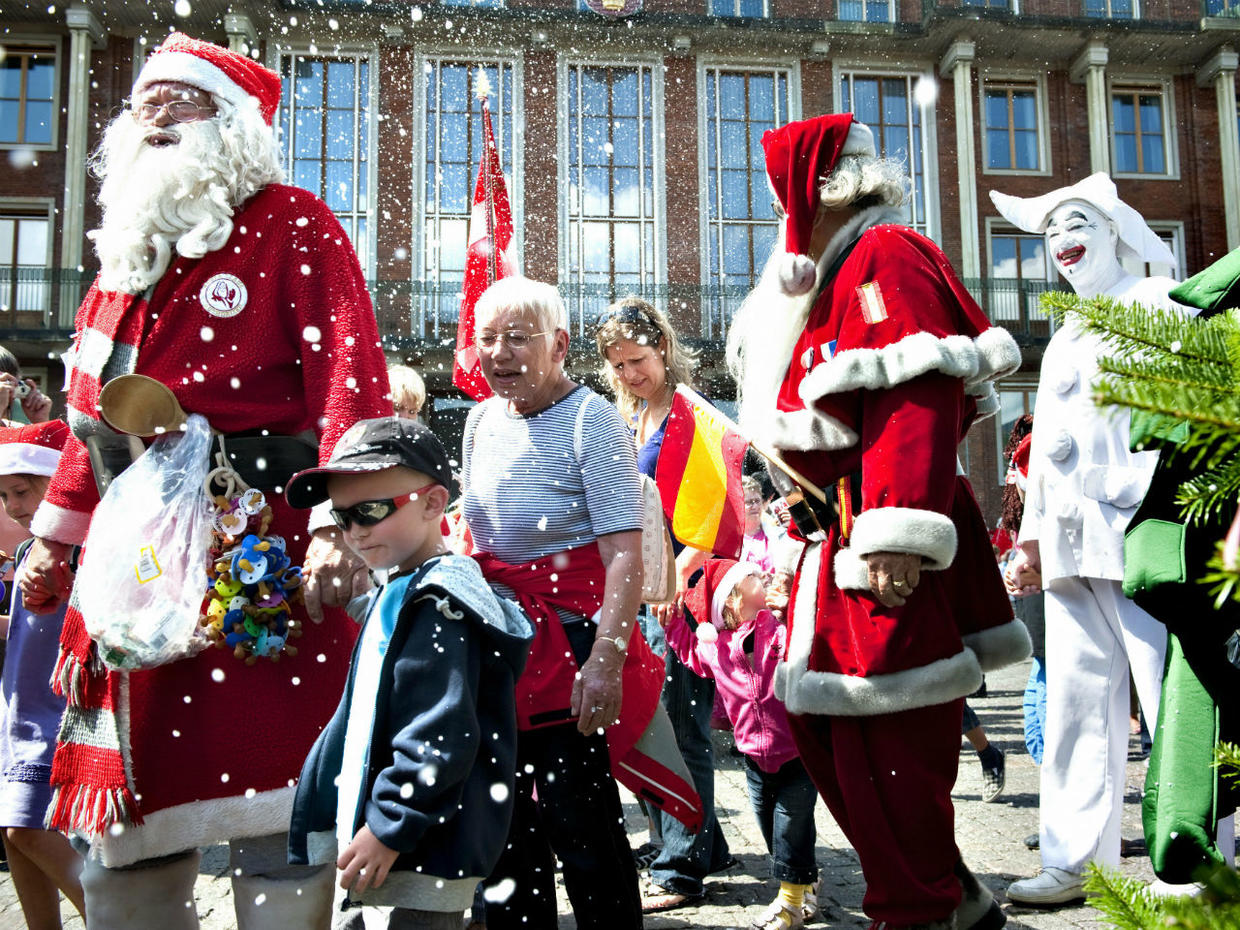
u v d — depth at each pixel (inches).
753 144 835.4
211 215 91.9
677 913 128.4
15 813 110.3
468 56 800.3
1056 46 853.2
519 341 102.0
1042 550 131.2
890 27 835.4
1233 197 866.8
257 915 85.7
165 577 84.1
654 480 137.4
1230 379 40.6
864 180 97.7
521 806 99.7
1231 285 73.3
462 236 791.7
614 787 99.7
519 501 102.3
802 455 95.7
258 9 768.9
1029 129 866.8
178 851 85.7
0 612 138.7
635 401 159.0
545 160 803.4
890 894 85.7
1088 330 45.6
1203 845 73.5
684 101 824.9
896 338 88.3
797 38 832.3
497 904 99.6
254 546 86.0
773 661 122.1
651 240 813.9
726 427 126.0
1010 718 298.4
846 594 90.5
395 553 80.2
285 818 85.0
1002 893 129.8
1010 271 855.7
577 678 93.9
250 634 85.0
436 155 792.9
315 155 781.9
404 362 776.9
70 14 761.0
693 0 852.6
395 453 79.0
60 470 99.8
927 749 87.9
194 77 94.8
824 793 96.0
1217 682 74.9
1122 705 128.0
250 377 91.4
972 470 827.4
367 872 68.8
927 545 83.4
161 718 84.9
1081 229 151.9
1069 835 125.1
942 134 852.6
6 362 172.2
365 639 78.0
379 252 783.1
